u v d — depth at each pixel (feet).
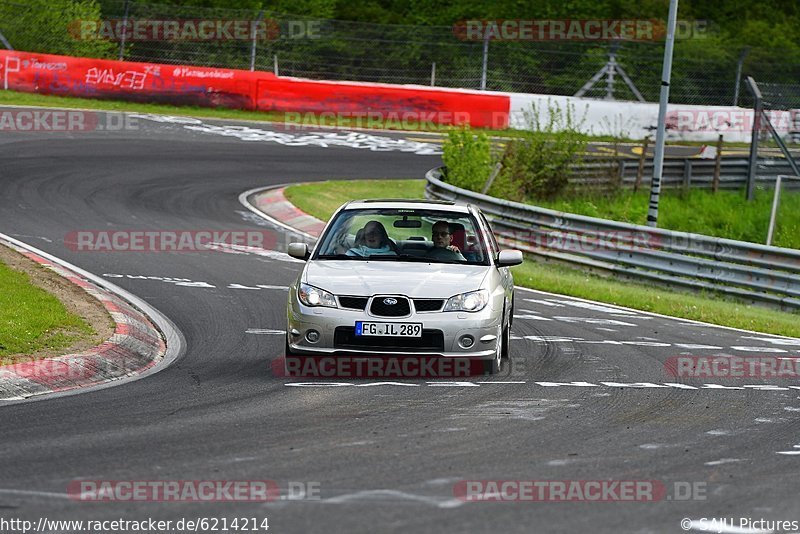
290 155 367.86
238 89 435.53
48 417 93.61
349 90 444.55
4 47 453.99
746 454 86.99
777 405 110.63
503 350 132.46
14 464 76.69
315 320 115.96
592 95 555.69
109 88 422.00
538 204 334.24
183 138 373.40
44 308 137.69
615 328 164.04
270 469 76.89
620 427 96.17
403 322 115.34
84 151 330.34
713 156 428.97
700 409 106.52
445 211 132.57
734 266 215.51
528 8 614.34
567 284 210.59
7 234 213.46
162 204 268.82
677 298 207.82
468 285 119.34
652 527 65.62
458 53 532.32
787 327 180.34
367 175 347.77
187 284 179.73
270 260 211.82
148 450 82.17
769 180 415.64
